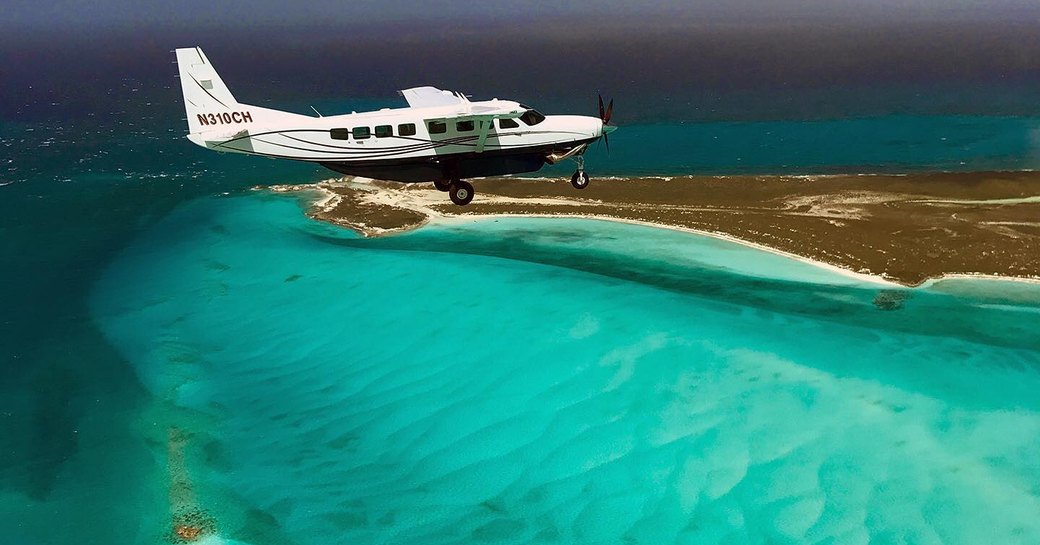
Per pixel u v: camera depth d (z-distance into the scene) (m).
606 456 16.81
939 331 22.58
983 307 24.45
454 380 20.25
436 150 26.41
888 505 14.80
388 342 22.73
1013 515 14.33
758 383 18.64
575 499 15.75
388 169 26.97
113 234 33.72
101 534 15.62
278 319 25.11
